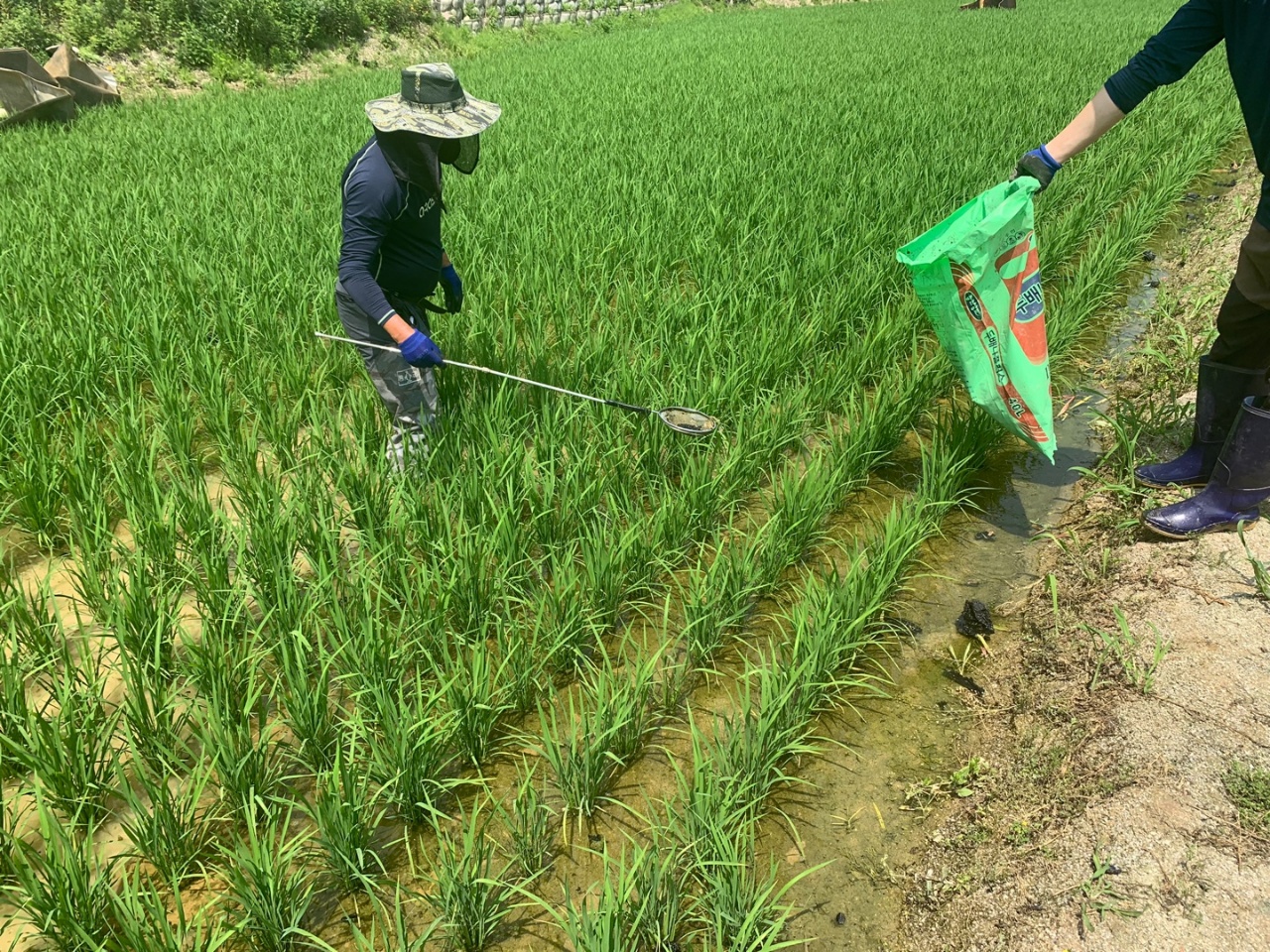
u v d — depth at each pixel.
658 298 5.24
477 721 2.77
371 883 2.38
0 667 2.68
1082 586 3.40
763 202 6.80
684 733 2.93
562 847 2.56
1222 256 6.20
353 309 3.65
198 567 3.37
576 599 3.12
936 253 3.38
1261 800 2.33
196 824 2.57
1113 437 4.34
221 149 9.24
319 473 3.69
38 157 8.79
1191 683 2.74
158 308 5.16
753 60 15.46
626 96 11.62
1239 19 2.83
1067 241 6.11
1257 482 3.23
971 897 2.33
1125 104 3.18
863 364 4.65
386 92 12.80
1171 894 2.16
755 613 3.43
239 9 15.75
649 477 3.95
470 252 5.90
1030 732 2.82
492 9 21.91
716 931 2.17
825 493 3.67
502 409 4.11
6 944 2.27
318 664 3.05
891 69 13.77
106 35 14.41
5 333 4.69
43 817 2.10
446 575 3.26
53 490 3.74
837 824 2.62
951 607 3.47
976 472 4.26
